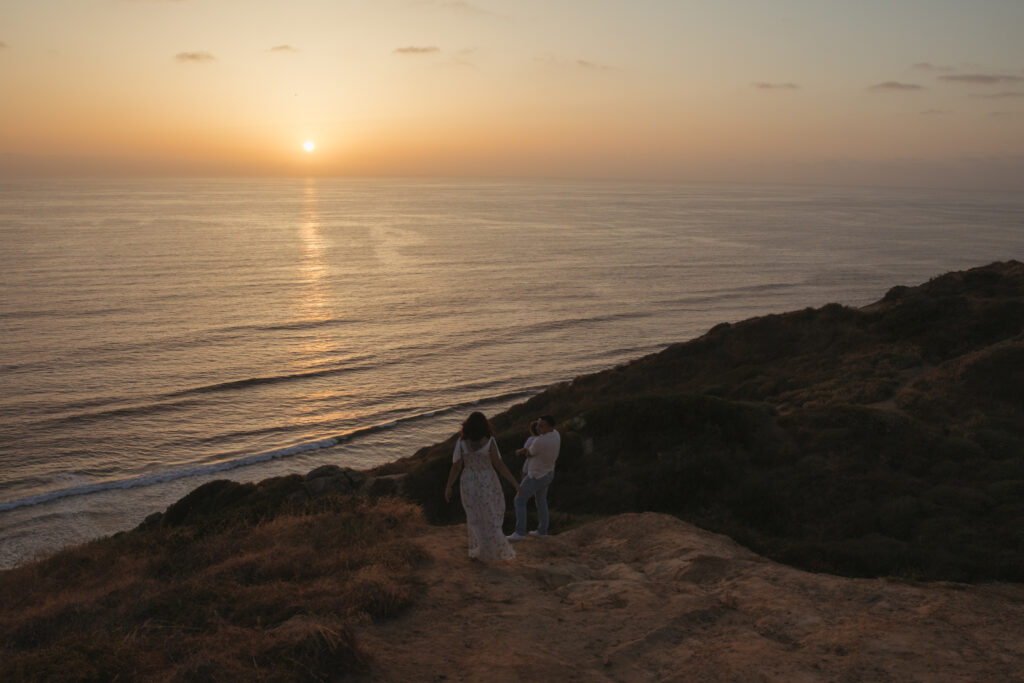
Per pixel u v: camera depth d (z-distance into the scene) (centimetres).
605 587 672
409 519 984
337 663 452
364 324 8244
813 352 2503
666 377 2786
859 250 17888
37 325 7669
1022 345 1714
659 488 1343
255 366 6319
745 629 556
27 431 4550
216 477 3906
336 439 4556
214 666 421
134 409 5047
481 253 16200
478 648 515
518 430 2019
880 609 590
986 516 980
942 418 1472
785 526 1121
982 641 518
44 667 429
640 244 18612
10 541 3092
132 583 807
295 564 725
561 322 8544
